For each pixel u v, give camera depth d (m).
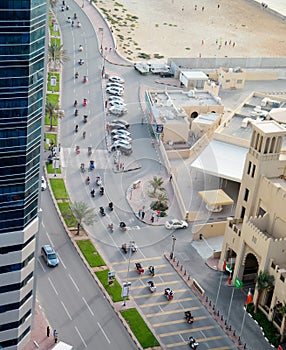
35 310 138.38
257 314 142.75
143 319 139.25
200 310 143.62
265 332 138.50
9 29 101.75
